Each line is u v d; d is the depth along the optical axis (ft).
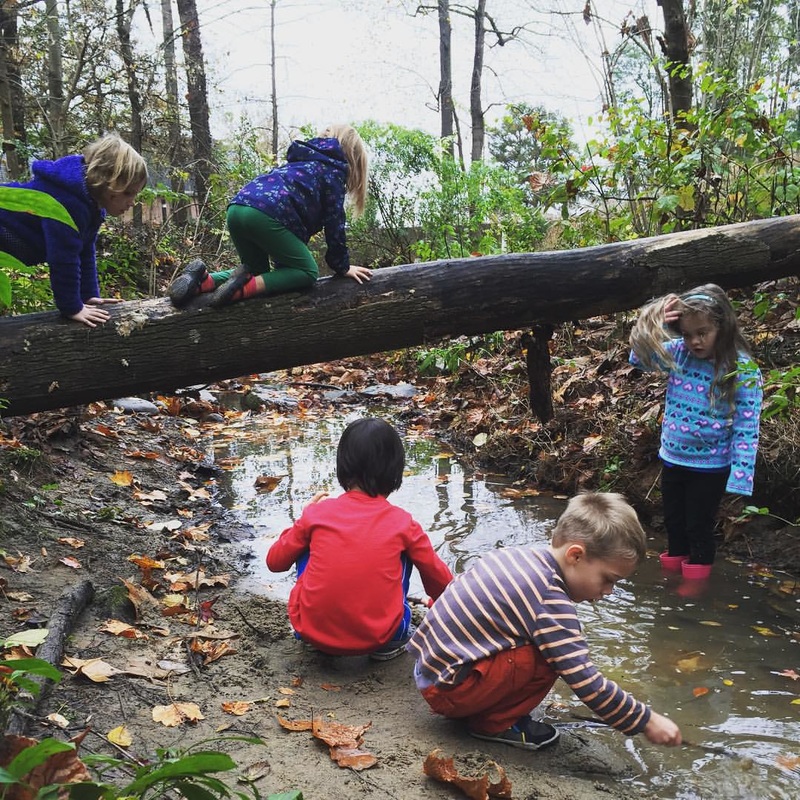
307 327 12.98
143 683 8.69
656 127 20.07
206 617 10.80
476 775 7.30
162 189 29.48
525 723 8.11
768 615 11.12
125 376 12.54
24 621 9.28
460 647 7.88
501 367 23.27
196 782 5.07
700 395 12.09
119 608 10.39
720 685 9.25
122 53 33.99
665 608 11.36
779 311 18.43
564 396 19.20
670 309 12.12
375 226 36.01
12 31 29.99
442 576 9.84
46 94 34.17
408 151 33.94
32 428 15.49
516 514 15.25
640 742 8.20
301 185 12.71
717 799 7.19
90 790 4.67
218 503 15.98
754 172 19.81
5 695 5.74
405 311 13.25
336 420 23.48
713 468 12.04
